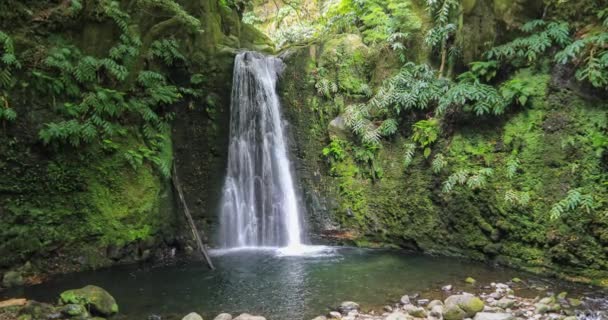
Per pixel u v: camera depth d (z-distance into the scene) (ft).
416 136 25.57
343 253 25.79
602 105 19.24
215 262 24.17
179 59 28.43
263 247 28.02
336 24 33.30
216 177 28.86
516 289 18.60
